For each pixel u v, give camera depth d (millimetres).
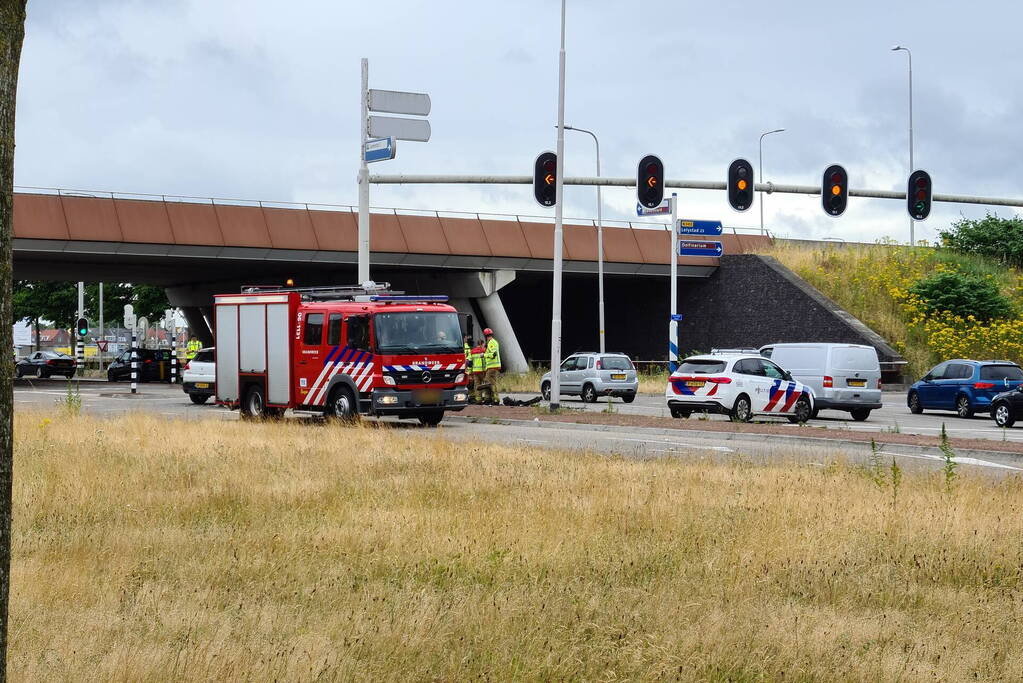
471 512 10969
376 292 26047
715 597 7742
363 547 9352
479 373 31812
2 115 3957
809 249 58156
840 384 30516
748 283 53938
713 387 27672
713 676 5867
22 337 96250
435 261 52094
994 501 11875
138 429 20578
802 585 8133
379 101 27531
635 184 27750
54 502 11508
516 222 53531
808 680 5891
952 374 33281
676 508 11227
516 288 68562
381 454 16391
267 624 6848
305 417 27391
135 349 42969
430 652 6188
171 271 57094
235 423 23000
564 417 26922
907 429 27219
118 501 11727
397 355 24203
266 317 26391
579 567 8625
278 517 10922
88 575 8156
